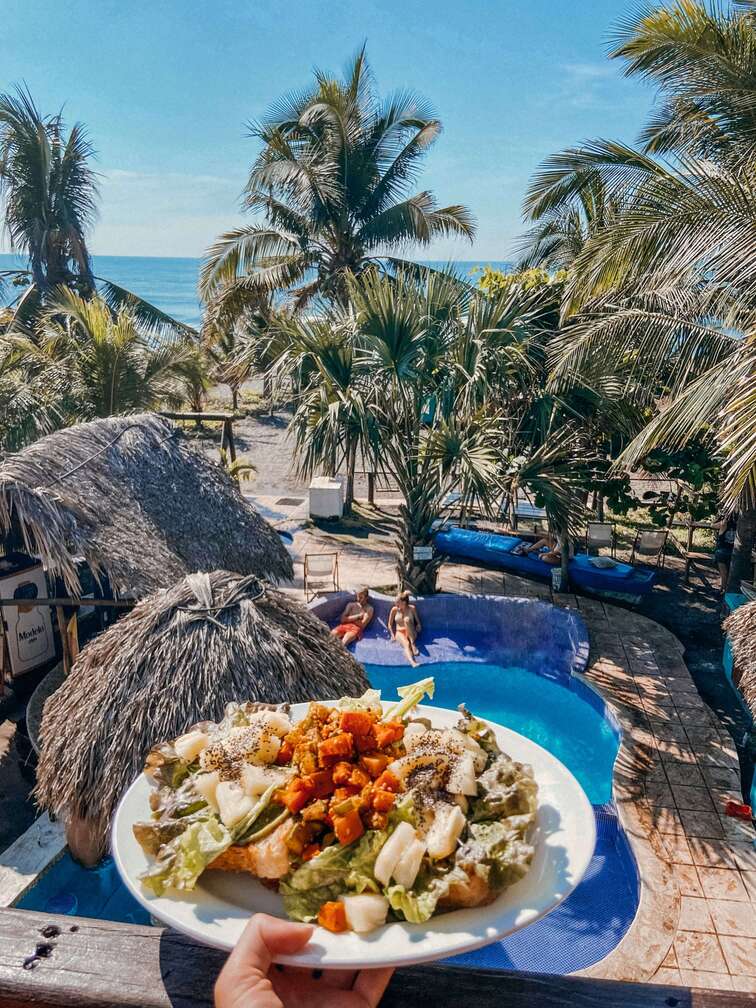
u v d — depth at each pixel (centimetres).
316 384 1256
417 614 1287
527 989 118
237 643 564
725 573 1432
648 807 819
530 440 1369
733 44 984
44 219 2498
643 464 1437
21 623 981
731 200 898
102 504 905
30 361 1667
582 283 1052
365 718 157
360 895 123
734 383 880
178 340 2270
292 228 2361
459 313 1294
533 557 1538
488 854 128
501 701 1123
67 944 124
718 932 643
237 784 147
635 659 1191
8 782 841
